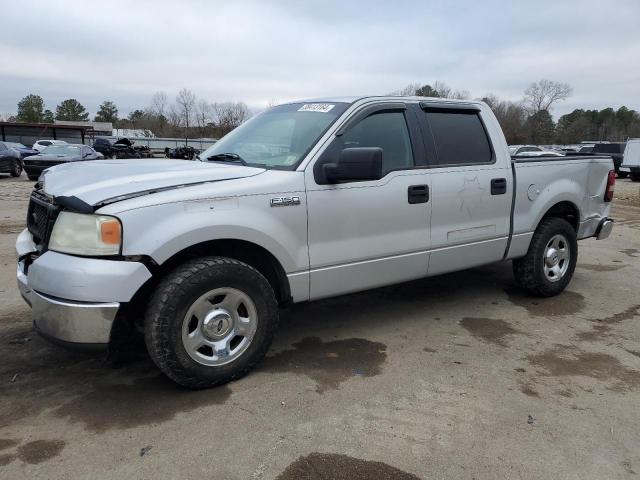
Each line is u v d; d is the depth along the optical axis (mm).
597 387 3402
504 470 2541
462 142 4449
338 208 3637
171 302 2986
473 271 6316
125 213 2869
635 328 4496
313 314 4758
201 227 3047
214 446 2689
